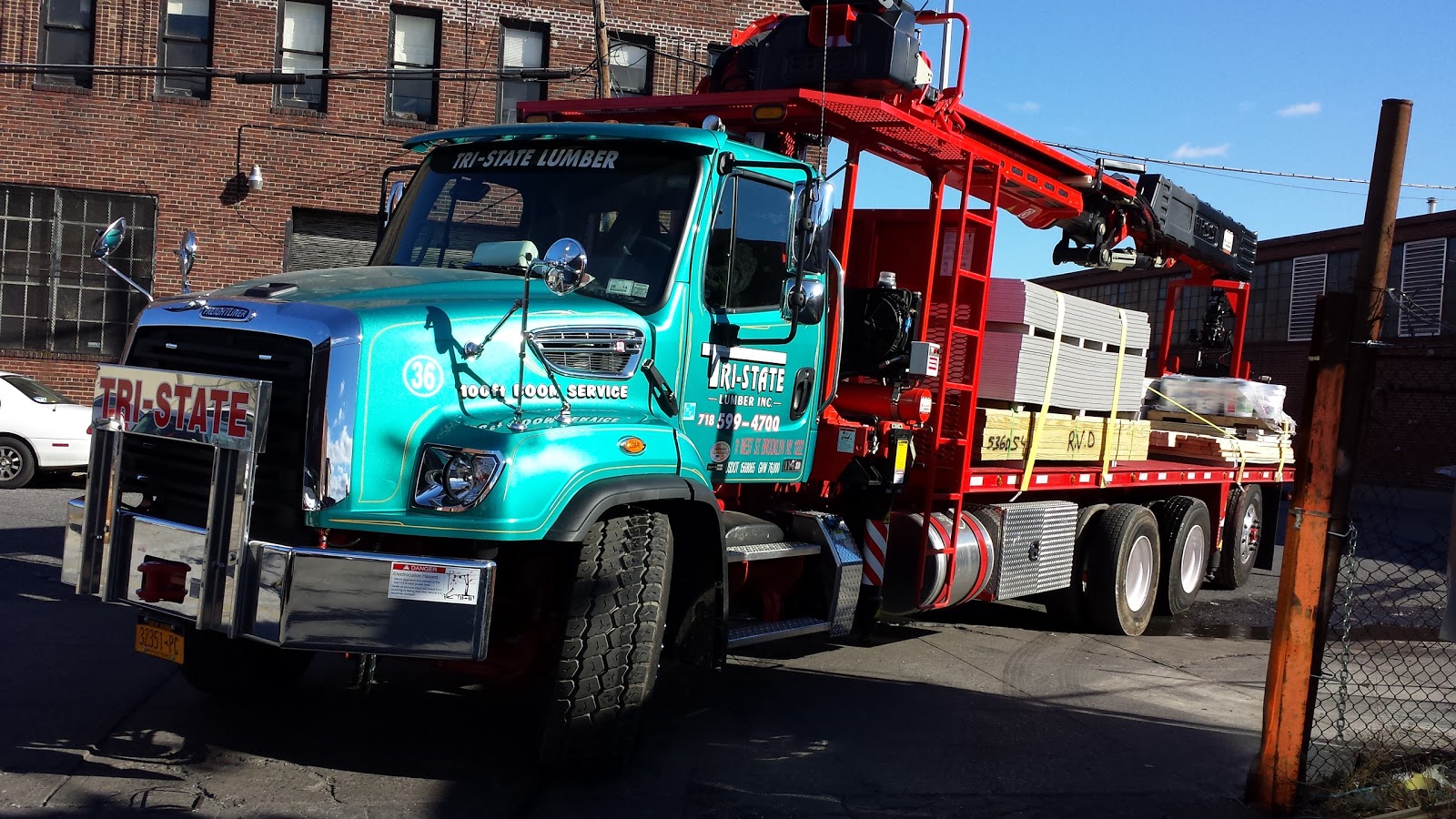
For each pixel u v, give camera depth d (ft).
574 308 17.33
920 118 23.40
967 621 31.63
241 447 14.69
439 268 18.71
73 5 62.85
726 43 69.41
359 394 14.89
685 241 18.74
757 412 20.57
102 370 16.12
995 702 22.95
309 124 64.85
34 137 62.69
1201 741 20.94
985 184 26.37
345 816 15.01
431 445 15.21
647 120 23.07
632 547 16.46
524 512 14.90
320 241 66.33
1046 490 29.07
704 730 19.90
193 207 64.18
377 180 65.77
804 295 19.15
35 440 46.80
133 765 16.37
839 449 22.16
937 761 18.93
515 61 67.31
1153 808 17.12
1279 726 17.15
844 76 22.68
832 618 21.45
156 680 20.57
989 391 26.30
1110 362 30.99
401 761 17.29
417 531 14.75
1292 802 17.10
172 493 15.60
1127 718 22.26
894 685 23.79
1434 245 98.12
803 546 21.21
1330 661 28.66
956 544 24.79
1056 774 18.53
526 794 16.12
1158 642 30.81
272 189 64.80
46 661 21.22
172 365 16.11
